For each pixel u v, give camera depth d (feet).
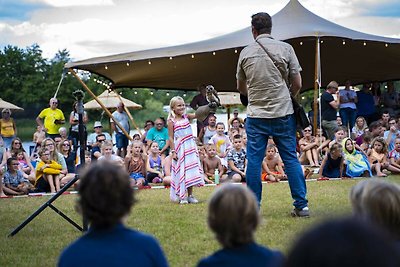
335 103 41.06
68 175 28.35
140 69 44.09
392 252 2.87
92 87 120.98
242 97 18.40
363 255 2.83
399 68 52.01
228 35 44.09
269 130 17.35
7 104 67.46
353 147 30.48
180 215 18.74
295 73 17.35
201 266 6.81
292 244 2.97
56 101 41.39
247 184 17.53
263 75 17.17
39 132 41.57
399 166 31.37
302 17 43.83
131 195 7.12
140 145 29.35
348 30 43.65
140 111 123.75
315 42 43.73
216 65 46.93
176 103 22.27
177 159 22.09
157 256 6.90
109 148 26.53
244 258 6.66
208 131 38.22
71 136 40.81
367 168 30.22
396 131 36.83
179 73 47.67
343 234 2.89
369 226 2.96
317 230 2.92
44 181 27.94
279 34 41.24
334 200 21.09
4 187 26.99
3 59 133.49
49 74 134.92
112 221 6.92
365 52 48.03
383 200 6.91
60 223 18.11
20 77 133.90
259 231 15.53
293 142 17.56
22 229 17.22
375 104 53.31
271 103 17.22
